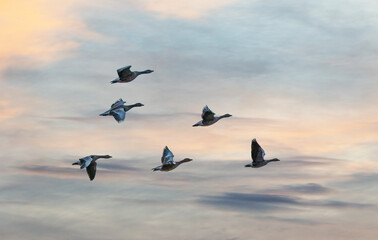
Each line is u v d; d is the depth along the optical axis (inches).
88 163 1939.0
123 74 2308.1
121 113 2151.8
